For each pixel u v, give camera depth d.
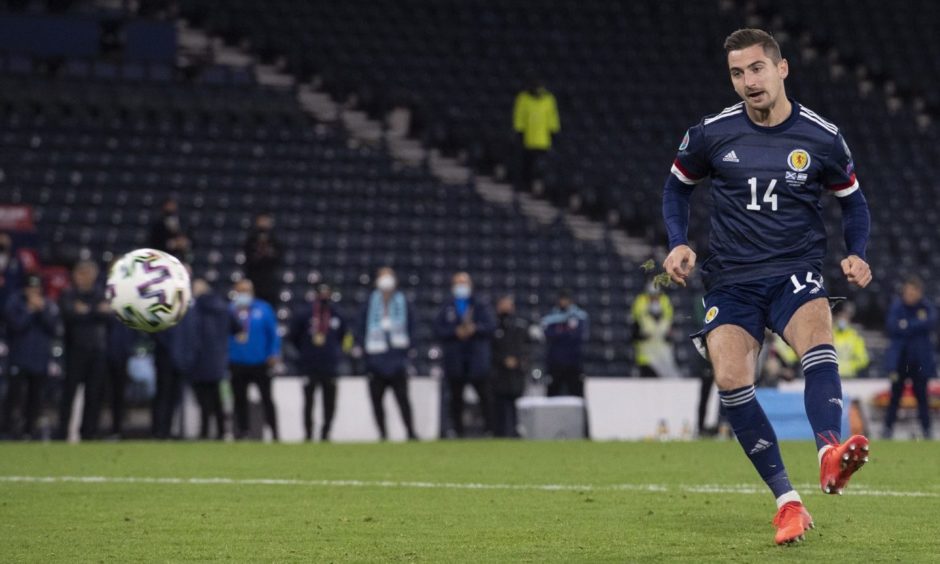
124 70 108.56
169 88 108.19
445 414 72.31
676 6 131.12
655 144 116.25
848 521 25.12
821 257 22.12
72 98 105.00
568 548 21.14
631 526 24.28
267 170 104.25
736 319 21.89
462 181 111.25
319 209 102.06
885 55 132.50
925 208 114.69
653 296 76.25
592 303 97.62
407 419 66.88
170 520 25.77
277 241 76.06
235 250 96.25
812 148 22.02
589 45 124.75
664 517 25.84
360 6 123.19
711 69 125.31
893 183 116.56
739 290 22.03
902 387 67.69
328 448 53.84
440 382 72.62
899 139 122.00
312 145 108.25
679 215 23.19
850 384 72.12
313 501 29.88
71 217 95.38
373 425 71.88
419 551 20.95
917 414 73.00
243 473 39.00
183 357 64.25
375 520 25.59
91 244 93.38
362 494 31.72
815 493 31.47
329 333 66.50
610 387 73.06
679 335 93.00
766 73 21.80
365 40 120.19
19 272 79.44
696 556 20.00
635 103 119.88
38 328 65.19
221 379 65.44
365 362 66.81
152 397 70.19
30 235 90.56
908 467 41.19
